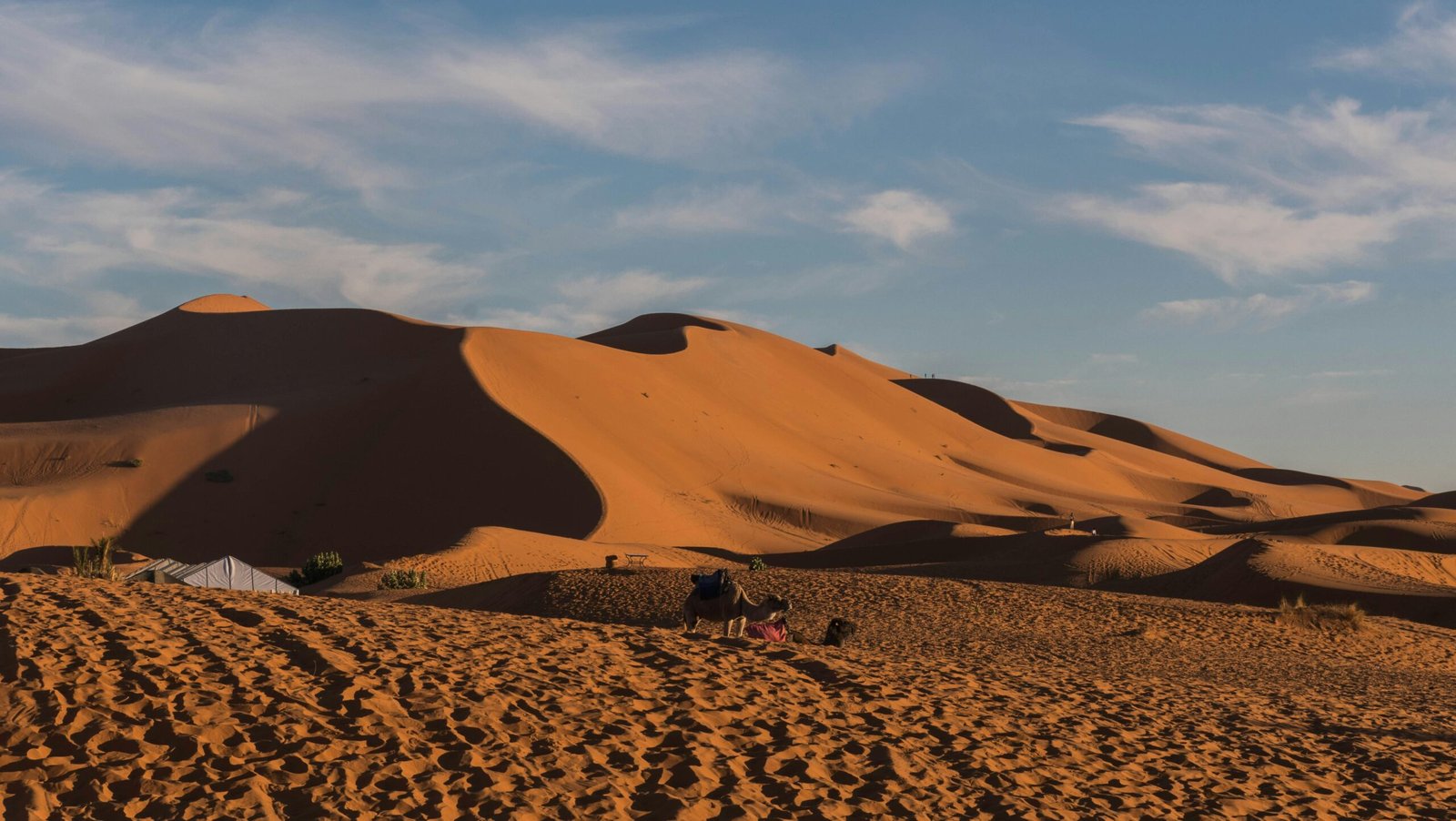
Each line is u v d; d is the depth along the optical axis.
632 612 28.66
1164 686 15.59
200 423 89.75
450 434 87.25
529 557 54.16
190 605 11.52
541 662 10.61
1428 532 56.91
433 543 76.06
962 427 159.12
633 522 77.38
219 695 8.23
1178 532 75.44
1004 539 60.44
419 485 82.25
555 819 6.93
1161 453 199.62
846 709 10.38
